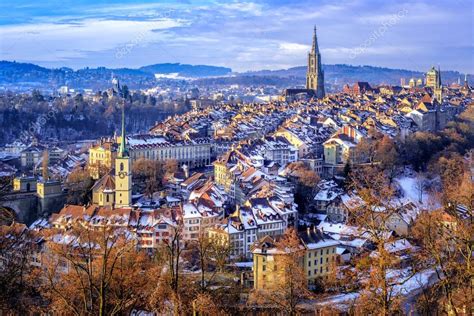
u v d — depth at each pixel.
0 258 165.00
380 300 98.75
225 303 186.62
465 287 117.19
